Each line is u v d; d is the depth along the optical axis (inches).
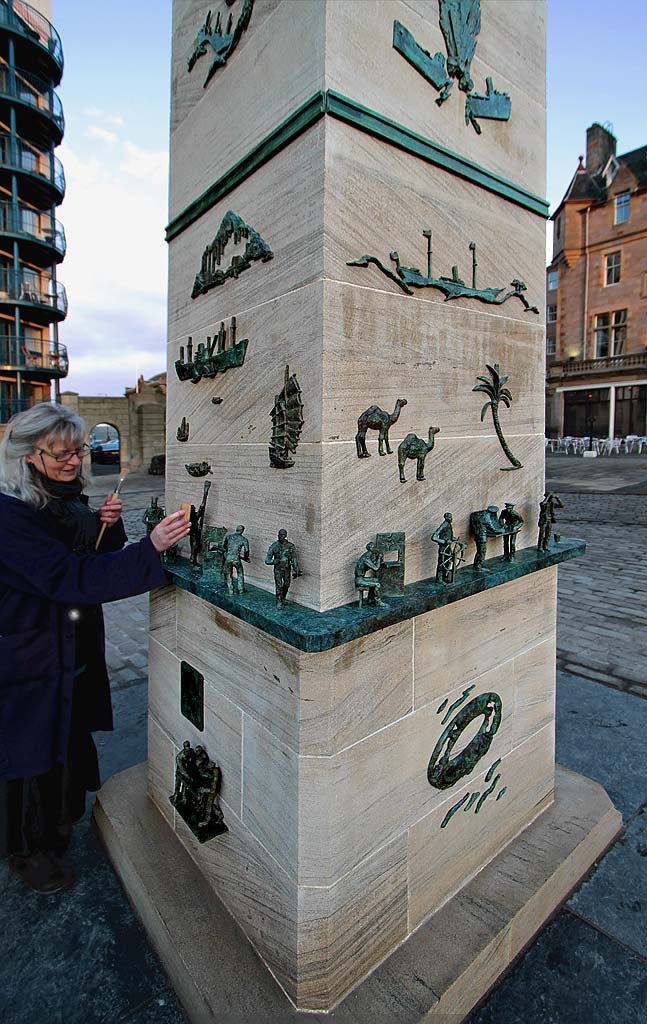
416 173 56.9
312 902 53.6
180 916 64.8
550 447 1095.6
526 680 76.6
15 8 818.8
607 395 1086.4
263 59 56.7
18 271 889.5
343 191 50.1
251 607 53.2
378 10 52.5
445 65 59.4
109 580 63.4
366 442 53.9
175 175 76.5
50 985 61.9
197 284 69.4
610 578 236.7
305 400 51.9
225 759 65.1
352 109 49.9
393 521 57.4
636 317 1026.7
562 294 1132.5
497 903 66.2
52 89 903.7
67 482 73.7
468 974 58.2
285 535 52.8
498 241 67.5
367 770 55.9
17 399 910.4
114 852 78.8
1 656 66.3
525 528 76.1
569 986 61.7
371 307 53.3
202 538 70.1
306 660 51.1
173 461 79.3
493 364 68.3
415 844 61.9
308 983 54.4
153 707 82.9
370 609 51.7
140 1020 58.2
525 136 71.1
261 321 58.1
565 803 85.0
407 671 59.1
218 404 67.2
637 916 70.5
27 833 73.0
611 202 1033.5
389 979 57.3
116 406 1037.8
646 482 586.6
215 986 56.8
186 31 72.1
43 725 68.6
